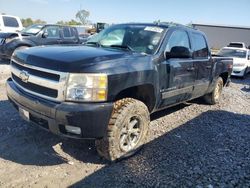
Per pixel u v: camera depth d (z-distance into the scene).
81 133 3.47
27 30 13.43
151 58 4.29
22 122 5.05
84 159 3.98
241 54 15.86
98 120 3.46
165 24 5.16
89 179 3.51
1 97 6.65
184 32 5.34
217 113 6.79
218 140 5.04
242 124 6.12
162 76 4.50
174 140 4.85
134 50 4.54
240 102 8.32
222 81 7.63
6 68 11.32
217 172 3.84
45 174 3.56
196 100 7.63
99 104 3.46
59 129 3.52
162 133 5.14
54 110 3.41
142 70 4.01
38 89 3.66
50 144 4.32
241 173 3.87
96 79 3.44
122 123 3.77
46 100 3.54
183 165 3.97
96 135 3.54
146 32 4.86
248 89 11.55
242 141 5.07
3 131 4.66
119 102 3.87
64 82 3.41
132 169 3.78
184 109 6.89
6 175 3.48
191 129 5.48
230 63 7.77
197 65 5.66
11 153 3.99
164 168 3.85
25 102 3.75
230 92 9.76
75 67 3.42
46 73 3.57
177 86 5.01
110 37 5.04
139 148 4.24
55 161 3.88
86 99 3.42
